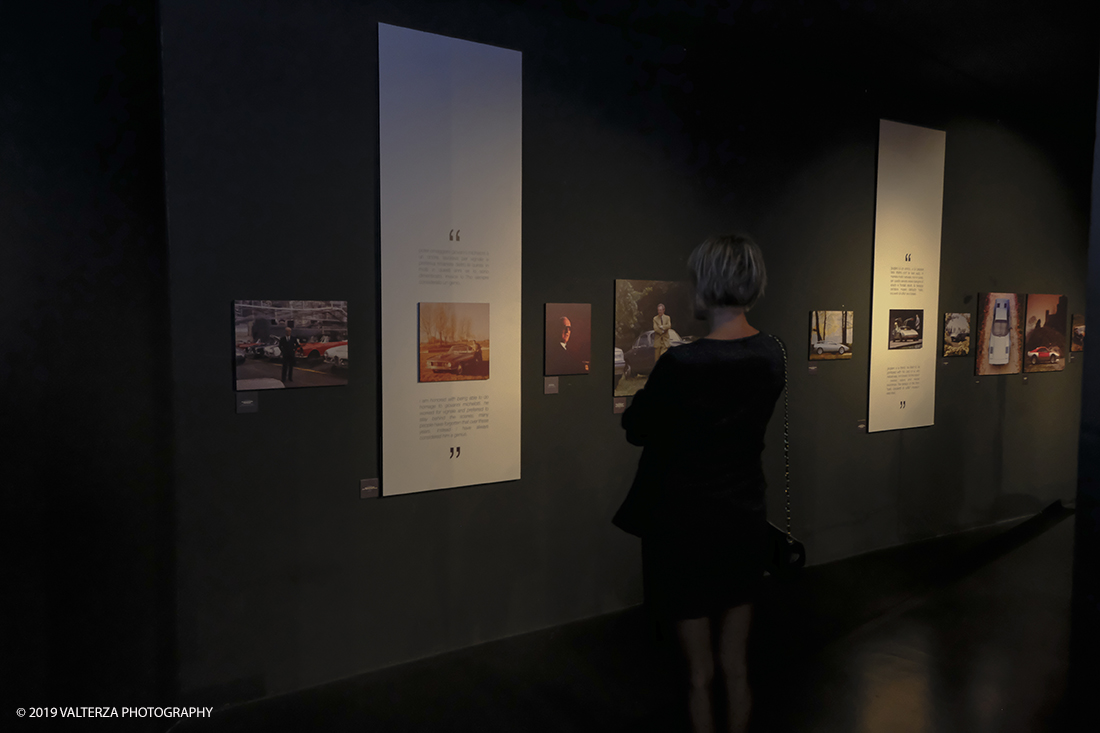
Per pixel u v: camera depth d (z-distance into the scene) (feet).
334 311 10.29
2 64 6.43
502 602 12.15
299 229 10.04
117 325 7.98
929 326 17.34
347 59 10.25
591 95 12.54
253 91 9.60
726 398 6.26
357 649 10.84
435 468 11.27
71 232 7.26
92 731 7.66
